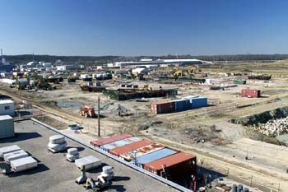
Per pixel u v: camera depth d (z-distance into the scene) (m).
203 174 26.45
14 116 50.12
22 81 100.12
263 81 111.81
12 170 16.14
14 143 21.30
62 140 19.72
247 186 24.48
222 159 30.86
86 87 88.62
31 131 24.42
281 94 77.62
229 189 23.38
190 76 133.25
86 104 65.31
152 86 99.31
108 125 46.34
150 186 14.20
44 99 72.62
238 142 37.25
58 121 49.09
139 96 73.75
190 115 53.34
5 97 74.69
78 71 189.88
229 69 183.25
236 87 95.62
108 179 14.53
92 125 46.47
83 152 19.16
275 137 42.94
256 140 38.59
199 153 32.69
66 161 17.64
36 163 16.64
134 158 24.36
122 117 52.41
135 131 42.62
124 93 72.69
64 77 134.75
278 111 56.38
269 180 25.73
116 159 17.64
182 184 23.56
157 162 23.72
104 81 119.56
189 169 24.66
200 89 91.00
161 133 41.38
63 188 14.17
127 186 14.19
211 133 41.03
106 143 28.64
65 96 77.75
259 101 66.50
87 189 14.04
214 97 74.56
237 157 31.64
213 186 24.31
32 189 14.13
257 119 51.47
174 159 24.45
